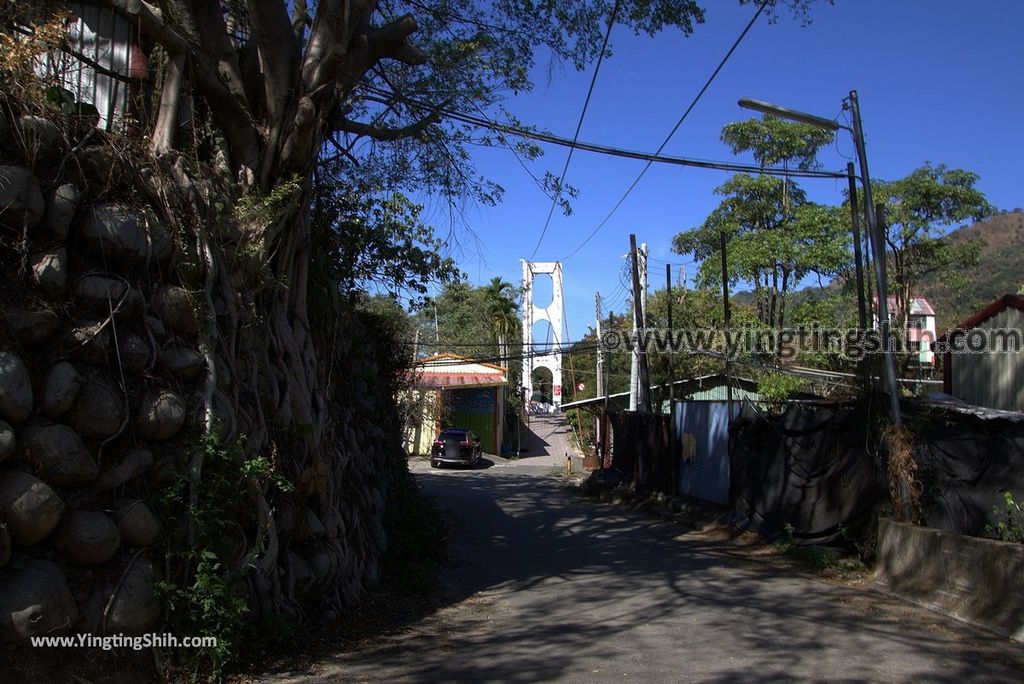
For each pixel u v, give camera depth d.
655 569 11.69
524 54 12.53
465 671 6.28
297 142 8.31
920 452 10.38
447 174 12.98
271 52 8.21
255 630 6.32
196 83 7.76
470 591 10.03
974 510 9.49
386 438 14.05
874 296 23.59
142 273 6.13
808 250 23.69
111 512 5.43
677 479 19.64
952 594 8.75
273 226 7.84
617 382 47.81
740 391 27.61
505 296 50.00
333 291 10.03
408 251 13.70
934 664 6.66
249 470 6.20
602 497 23.05
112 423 5.46
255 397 7.12
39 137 5.48
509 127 12.23
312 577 7.46
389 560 10.63
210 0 8.07
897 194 24.69
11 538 4.85
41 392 5.14
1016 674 6.44
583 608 9.00
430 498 19.16
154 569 5.58
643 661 6.62
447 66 11.98
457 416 48.31
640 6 11.52
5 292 5.16
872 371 11.41
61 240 5.56
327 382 9.44
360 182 12.52
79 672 5.00
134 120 7.16
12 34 6.05
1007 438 9.20
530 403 61.03
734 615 8.57
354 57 9.16
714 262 24.77
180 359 6.16
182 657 5.59
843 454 12.12
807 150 25.56
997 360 15.86
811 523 12.72
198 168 7.15
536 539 14.94
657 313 33.75
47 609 4.82
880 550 10.41
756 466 14.69
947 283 25.44
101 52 8.48
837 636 7.62
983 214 24.69
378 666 6.41
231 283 7.11
